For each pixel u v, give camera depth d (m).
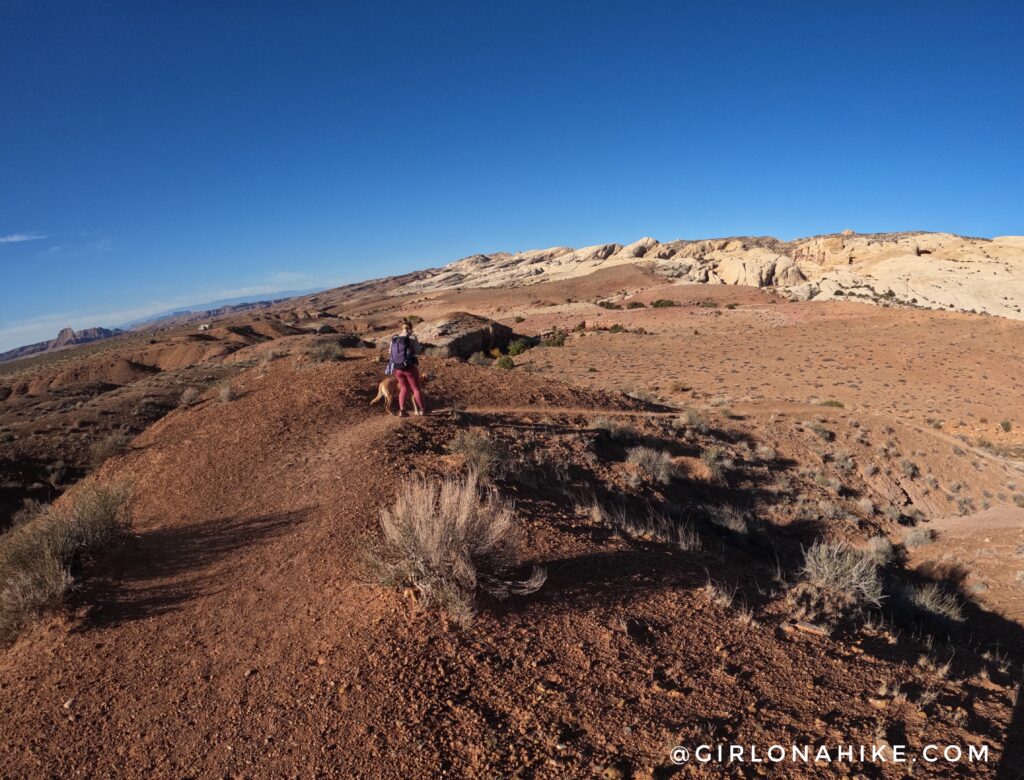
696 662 4.69
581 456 12.31
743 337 58.78
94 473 12.91
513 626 4.98
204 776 3.71
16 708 4.76
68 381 52.78
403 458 9.65
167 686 4.77
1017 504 18.02
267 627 5.39
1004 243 143.88
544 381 19.69
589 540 7.21
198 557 7.27
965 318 56.75
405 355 12.43
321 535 7.07
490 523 5.63
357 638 4.82
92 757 4.09
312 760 3.67
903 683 4.68
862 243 172.62
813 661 4.89
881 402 34.16
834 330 58.53
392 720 3.89
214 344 59.56
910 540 14.64
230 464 10.74
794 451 18.58
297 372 16.92
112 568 7.06
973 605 10.97
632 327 72.69
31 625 5.95
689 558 7.35
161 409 26.00
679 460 14.77
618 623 5.16
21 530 7.48
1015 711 4.44
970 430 29.33
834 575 7.07
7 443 20.91
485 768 3.47
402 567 5.30
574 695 4.14
